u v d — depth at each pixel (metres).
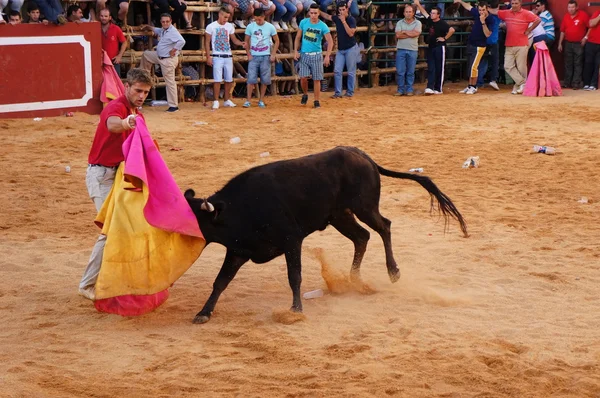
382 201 9.50
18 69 15.20
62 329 5.66
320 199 6.03
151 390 4.57
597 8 20.98
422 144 13.30
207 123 15.52
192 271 7.07
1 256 7.47
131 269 5.72
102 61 16.31
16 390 4.53
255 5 18.67
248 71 17.80
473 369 4.84
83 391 4.54
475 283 6.61
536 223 8.50
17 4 15.58
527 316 5.84
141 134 5.71
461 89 21.81
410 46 20.14
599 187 10.18
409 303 6.15
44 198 9.73
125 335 5.52
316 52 17.70
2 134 13.98
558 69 22.50
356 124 15.48
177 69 18.11
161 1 17.22
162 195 5.68
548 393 4.55
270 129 14.86
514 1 20.14
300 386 4.60
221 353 5.15
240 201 5.73
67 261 7.31
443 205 6.63
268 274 6.95
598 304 6.09
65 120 15.41
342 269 7.00
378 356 5.05
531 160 11.95
